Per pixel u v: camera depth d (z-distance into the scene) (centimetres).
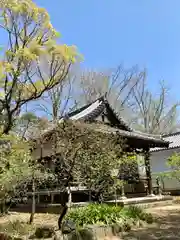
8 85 518
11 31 521
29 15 524
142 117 3381
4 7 519
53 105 2016
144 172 1630
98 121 1488
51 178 903
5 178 530
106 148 869
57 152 745
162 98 3453
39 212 1225
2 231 729
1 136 524
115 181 998
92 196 1158
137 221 826
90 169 782
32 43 498
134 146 1477
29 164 698
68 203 859
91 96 2888
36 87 529
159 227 805
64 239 636
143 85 3375
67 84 2430
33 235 694
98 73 3088
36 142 824
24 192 962
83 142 754
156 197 1415
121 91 3198
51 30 532
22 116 674
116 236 702
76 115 1468
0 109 531
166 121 3459
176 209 1194
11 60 500
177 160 1559
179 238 667
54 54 505
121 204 1181
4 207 891
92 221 730
